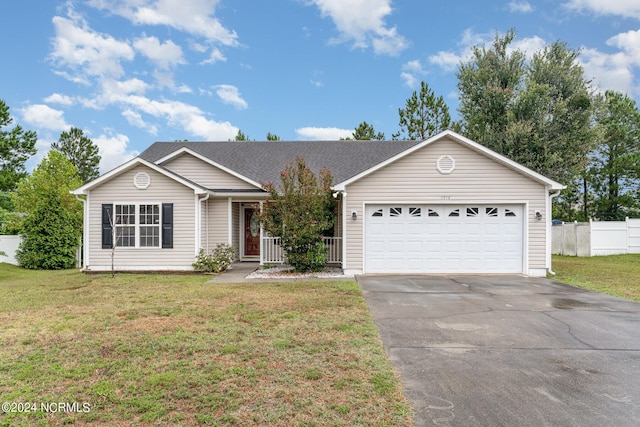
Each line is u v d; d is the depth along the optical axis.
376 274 12.31
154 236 13.01
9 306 7.74
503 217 12.35
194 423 3.36
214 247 14.42
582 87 21.78
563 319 6.76
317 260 12.73
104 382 4.14
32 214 15.62
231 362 4.70
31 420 3.41
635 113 27.53
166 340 5.50
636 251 19.27
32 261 15.27
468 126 24.12
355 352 5.04
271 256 14.12
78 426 3.32
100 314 7.04
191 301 8.15
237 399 3.77
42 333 5.86
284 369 4.48
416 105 29.75
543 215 12.13
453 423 3.33
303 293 9.02
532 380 4.23
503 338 5.68
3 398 3.79
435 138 12.11
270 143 18.84
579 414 3.50
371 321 6.56
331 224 12.88
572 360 4.82
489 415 3.47
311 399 3.76
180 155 14.95
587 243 19.20
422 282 10.77
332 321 6.52
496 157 12.04
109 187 13.00
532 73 22.55
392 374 4.36
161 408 3.59
